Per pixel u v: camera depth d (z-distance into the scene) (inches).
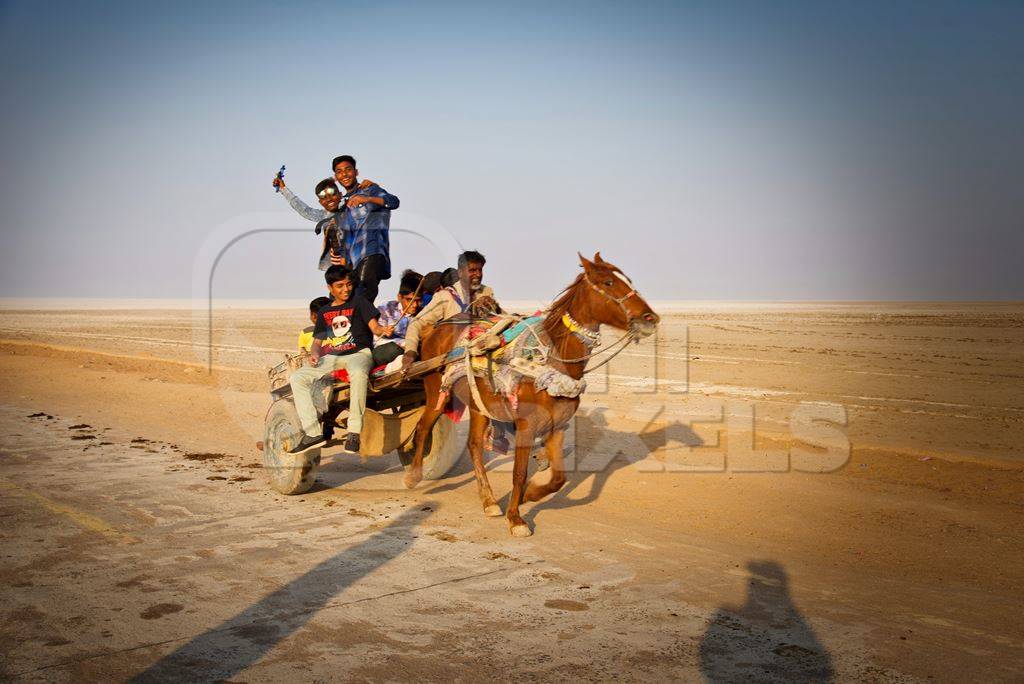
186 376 776.9
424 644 206.4
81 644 205.0
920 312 2797.7
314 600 234.7
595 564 267.7
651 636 212.1
